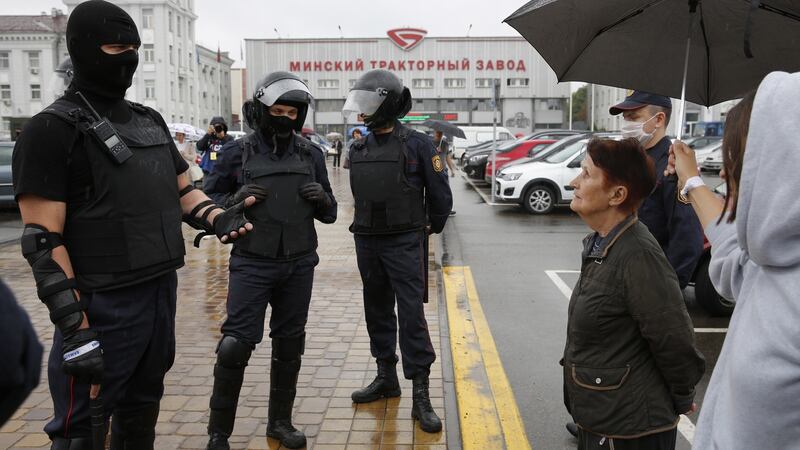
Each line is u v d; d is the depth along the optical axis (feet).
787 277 4.49
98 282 7.68
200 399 13.11
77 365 7.10
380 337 12.92
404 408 12.69
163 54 183.32
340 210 45.37
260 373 14.60
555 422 12.50
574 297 7.63
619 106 10.85
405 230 12.02
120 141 7.73
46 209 7.32
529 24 8.36
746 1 7.71
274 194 10.50
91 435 7.82
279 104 10.30
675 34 8.68
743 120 5.02
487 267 27.09
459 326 18.34
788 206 4.27
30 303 20.90
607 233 7.51
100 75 7.72
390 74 11.95
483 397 13.30
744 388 4.60
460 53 197.26
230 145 11.13
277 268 10.57
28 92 181.16
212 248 30.76
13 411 3.92
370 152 12.14
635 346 7.22
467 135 108.37
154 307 8.29
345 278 24.03
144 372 8.52
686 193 6.61
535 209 44.75
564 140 48.93
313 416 12.31
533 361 15.84
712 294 19.17
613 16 8.48
